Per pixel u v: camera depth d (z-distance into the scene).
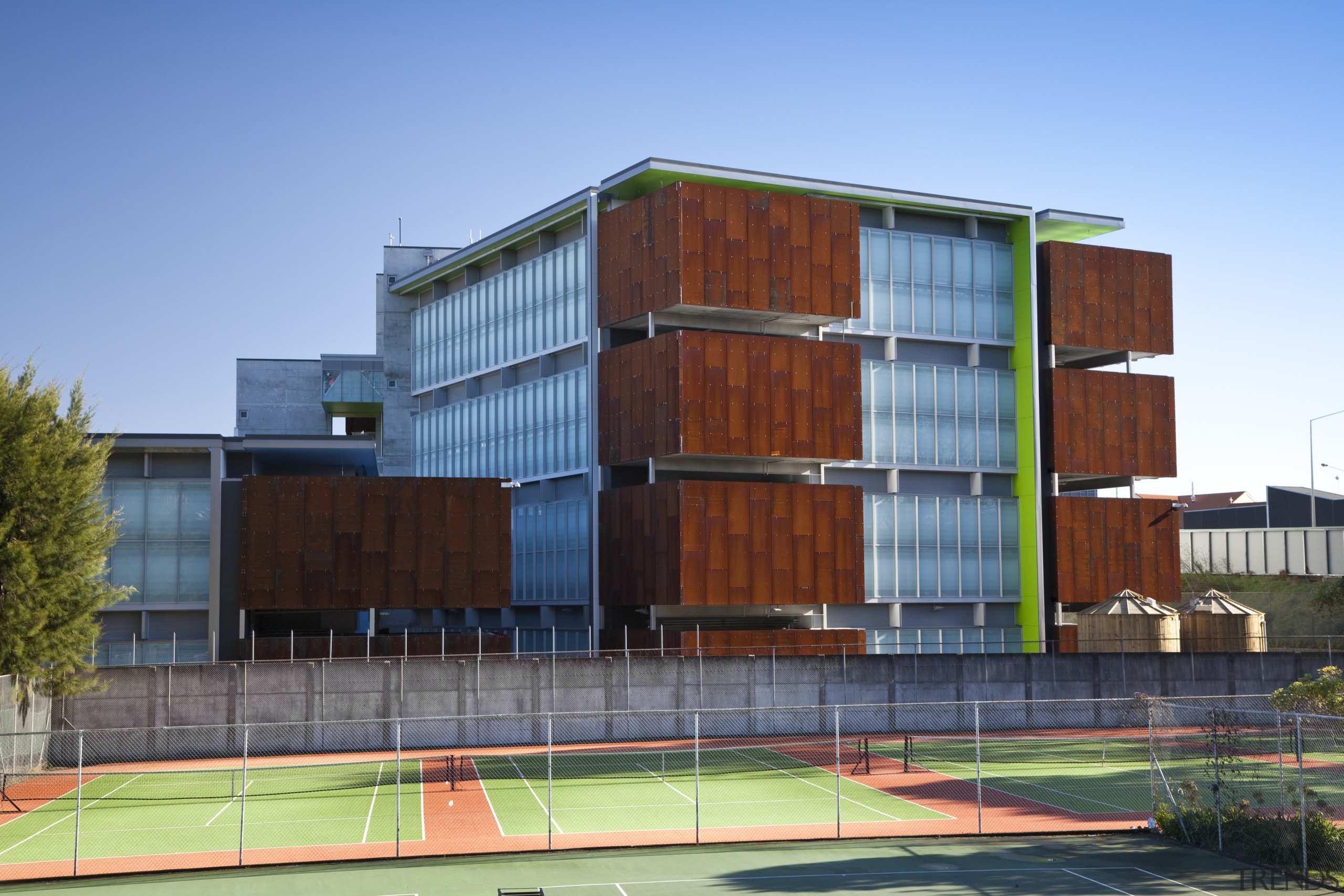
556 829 33.25
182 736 47.34
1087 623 66.06
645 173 73.50
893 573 78.25
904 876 27.75
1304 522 107.50
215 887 26.88
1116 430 83.31
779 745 50.75
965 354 82.62
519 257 86.69
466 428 90.38
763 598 69.69
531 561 80.94
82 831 33.22
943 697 55.78
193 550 62.16
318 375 112.81
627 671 52.31
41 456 42.31
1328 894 25.98
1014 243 83.56
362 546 65.50
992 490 82.75
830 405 72.69
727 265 70.50
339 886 26.89
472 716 37.09
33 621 41.75
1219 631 67.44
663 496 69.31
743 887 26.73
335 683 49.34
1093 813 35.22
